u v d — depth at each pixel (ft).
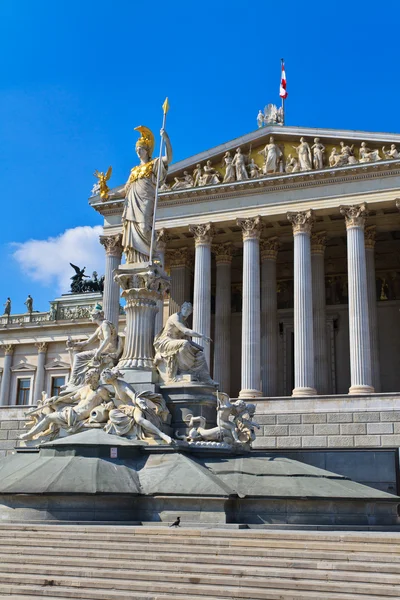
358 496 70.79
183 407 84.94
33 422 88.48
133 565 50.08
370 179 184.34
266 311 205.36
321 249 205.26
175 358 88.48
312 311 186.80
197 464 73.51
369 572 47.03
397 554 50.06
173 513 67.05
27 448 82.94
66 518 65.67
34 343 271.28
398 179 181.68
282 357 228.43
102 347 92.38
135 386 86.12
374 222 197.77
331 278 230.27
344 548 51.65
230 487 70.08
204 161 203.10
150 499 68.49
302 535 55.06
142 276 91.91
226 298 212.64
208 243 197.16
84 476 68.39
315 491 70.18
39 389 266.57
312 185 189.37
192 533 56.90
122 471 71.26
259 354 183.32
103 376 82.89
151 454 75.46
